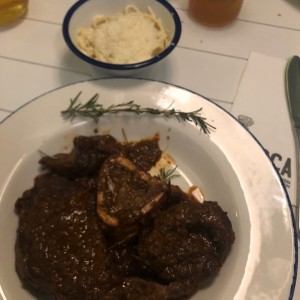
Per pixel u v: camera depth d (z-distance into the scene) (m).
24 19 0.36
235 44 0.35
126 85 0.30
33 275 0.23
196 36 0.36
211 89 0.32
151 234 0.24
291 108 0.31
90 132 0.29
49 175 0.28
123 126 0.30
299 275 0.25
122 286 0.22
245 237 0.24
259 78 0.32
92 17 0.33
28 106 0.29
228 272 0.24
